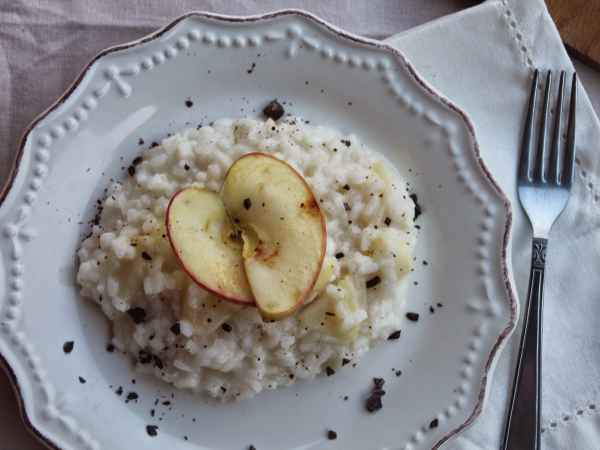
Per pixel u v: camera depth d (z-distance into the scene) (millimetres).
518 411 302
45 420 277
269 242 259
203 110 303
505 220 296
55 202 285
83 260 285
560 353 313
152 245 270
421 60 320
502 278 295
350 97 306
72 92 281
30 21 316
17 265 277
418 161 307
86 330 288
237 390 287
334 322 272
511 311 293
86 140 289
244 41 293
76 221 290
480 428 306
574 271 317
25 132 277
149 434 288
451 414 293
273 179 262
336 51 297
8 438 290
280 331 271
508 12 322
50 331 282
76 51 318
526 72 322
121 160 296
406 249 287
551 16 330
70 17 318
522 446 300
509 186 318
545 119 319
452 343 300
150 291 267
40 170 280
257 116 306
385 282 283
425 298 306
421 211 308
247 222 262
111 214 289
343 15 330
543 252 309
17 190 277
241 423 294
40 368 278
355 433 297
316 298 271
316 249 256
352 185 289
